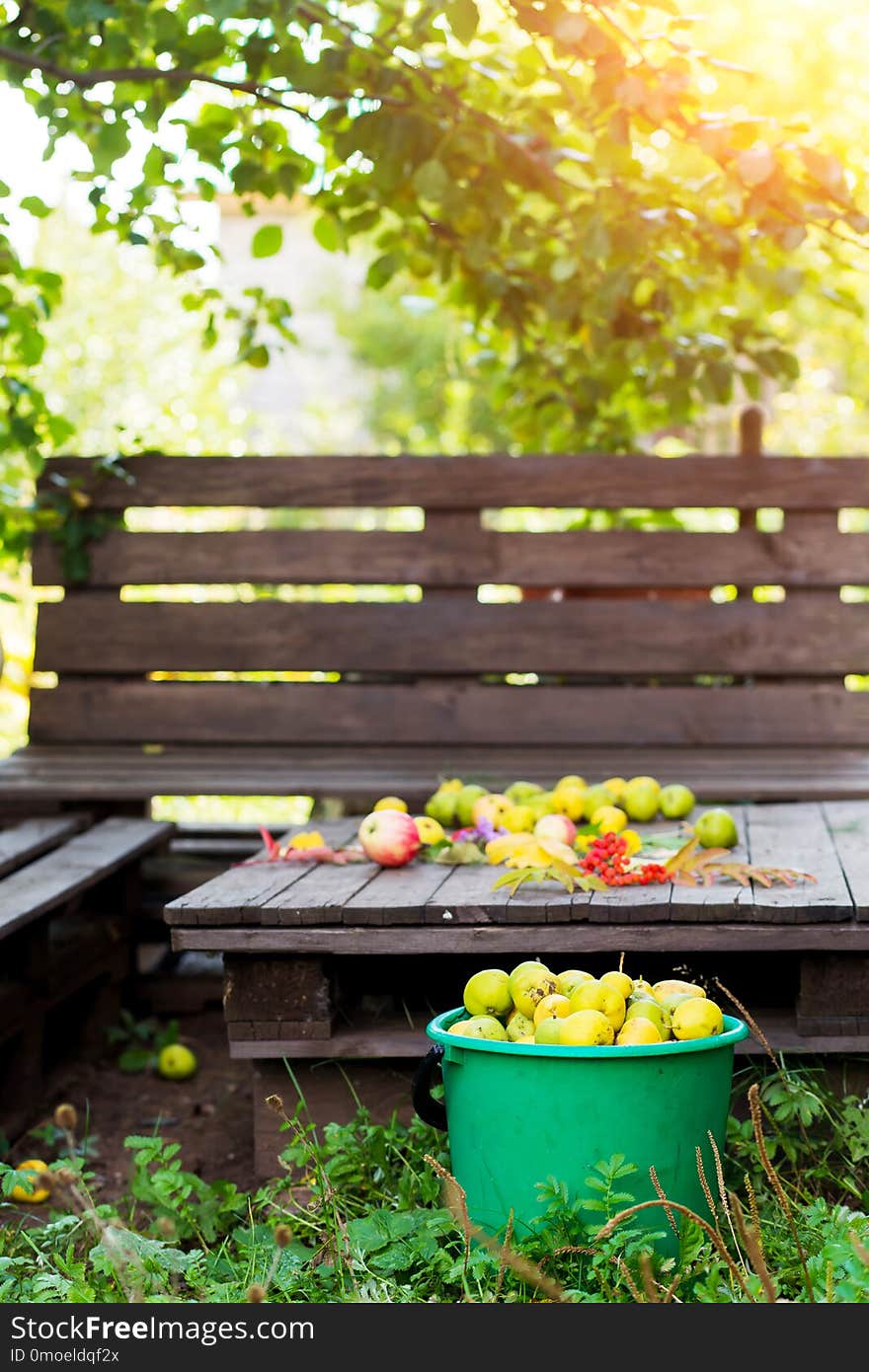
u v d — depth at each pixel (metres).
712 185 4.16
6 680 7.17
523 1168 2.24
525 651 5.00
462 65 4.23
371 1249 2.29
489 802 3.54
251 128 4.43
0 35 4.03
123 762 4.80
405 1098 2.92
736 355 5.27
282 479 5.07
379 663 5.02
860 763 4.70
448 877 3.08
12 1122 3.48
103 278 10.26
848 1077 2.87
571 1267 2.19
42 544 5.10
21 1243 2.54
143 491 5.08
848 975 2.77
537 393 5.45
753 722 4.96
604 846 2.99
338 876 3.12
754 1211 2.10
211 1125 3.58
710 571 5.01
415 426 13.35
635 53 4.54
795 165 4.19
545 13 3.73
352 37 4.26
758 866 3.06
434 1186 2.56
